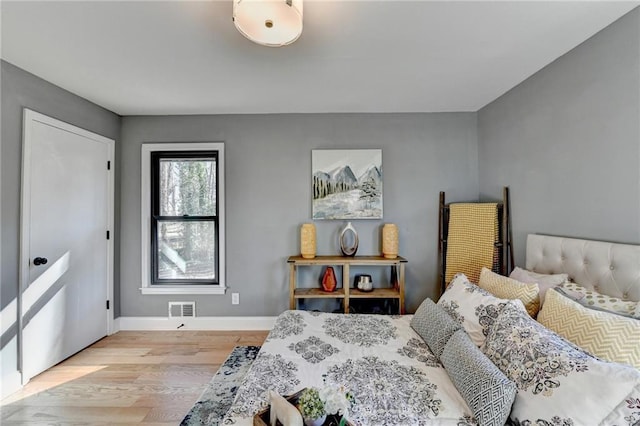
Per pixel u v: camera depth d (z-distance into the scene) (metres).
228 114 3.10
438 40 1.76
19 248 2.12
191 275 3.19
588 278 1.67
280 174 3.10
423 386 1.36
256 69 2.12
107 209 2.94
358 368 1.51
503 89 2.51
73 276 2.56
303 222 3.10
